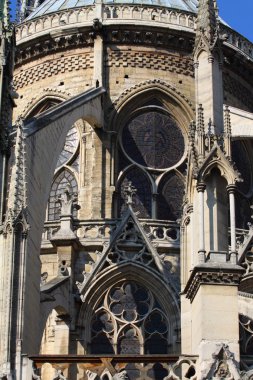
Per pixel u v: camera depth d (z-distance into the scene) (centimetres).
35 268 3384
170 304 4344
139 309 4384
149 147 5509
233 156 5662
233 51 5812
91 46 5684
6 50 3431
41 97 5722
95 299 4366
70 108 4519
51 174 3894
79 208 4781
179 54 5697
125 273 4409
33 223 3462
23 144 3266
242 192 5628
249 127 4297
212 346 2745
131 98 5553
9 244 3072
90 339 4322
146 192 5406
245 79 6000
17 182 3172
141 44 5653
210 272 2827
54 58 5750
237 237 4591
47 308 3797
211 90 3225
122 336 4350
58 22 5747
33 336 3244
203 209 2986
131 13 5675
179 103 5606
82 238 4550
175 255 4541
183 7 6050
